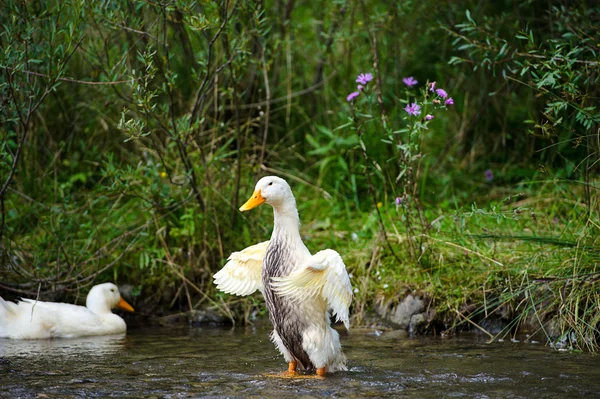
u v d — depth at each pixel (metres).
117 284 12.20
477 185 14.57
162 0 10.99
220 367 8.52
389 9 14.61
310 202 13.96
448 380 7.79
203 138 13.77
